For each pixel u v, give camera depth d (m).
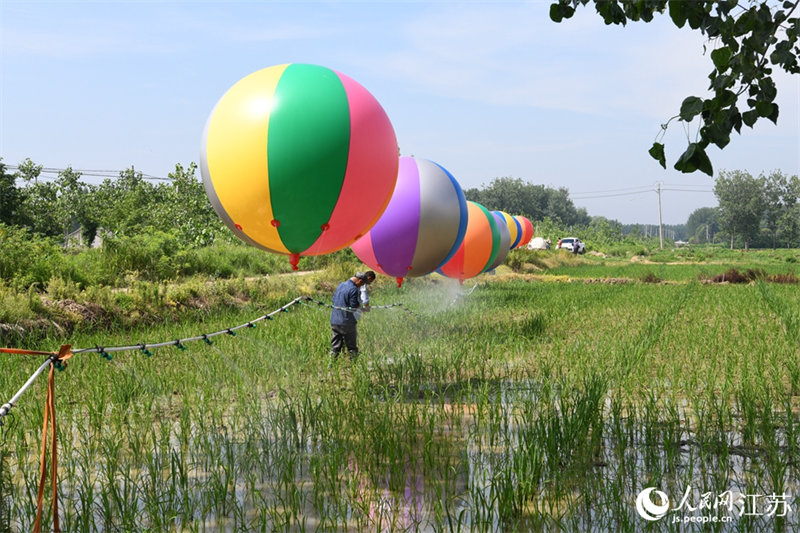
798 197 110.50
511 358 10.44
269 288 18.12
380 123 6.89
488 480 5.43
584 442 6.02
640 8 4.41
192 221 34.16
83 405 7.43
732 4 4.14
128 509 4.75
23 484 5.32
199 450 6.16
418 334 12.45
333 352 9.96
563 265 44.62
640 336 11.71
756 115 4.12
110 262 18.89
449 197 10.48
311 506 4.96
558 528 4.59
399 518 4.75
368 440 6.21
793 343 10.77
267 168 6.42
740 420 6.99
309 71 6.82
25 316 11.43
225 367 9.00
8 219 40.56
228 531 4.60
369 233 10.30
